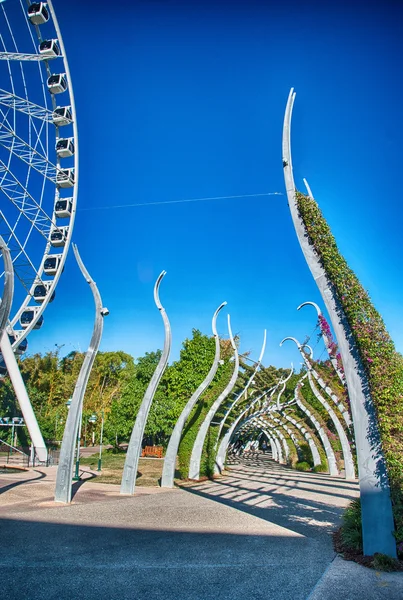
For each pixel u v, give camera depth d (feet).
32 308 100.17
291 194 34.63
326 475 93.91
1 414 140.36
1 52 75.31
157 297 66.08
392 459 27.58
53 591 22.27
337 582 24.13
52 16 88.38
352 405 29.81
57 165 97.14
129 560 28.12
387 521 27.37
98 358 219.00
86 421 181.16
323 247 32.24
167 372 150.10
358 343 29.86
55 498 50.57
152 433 142.82
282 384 110.93
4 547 30.01
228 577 25.16
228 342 146.41
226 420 96.84
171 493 61.31
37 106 82.12
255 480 80.64
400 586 23.44
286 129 35.68
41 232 92.02
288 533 37.22
